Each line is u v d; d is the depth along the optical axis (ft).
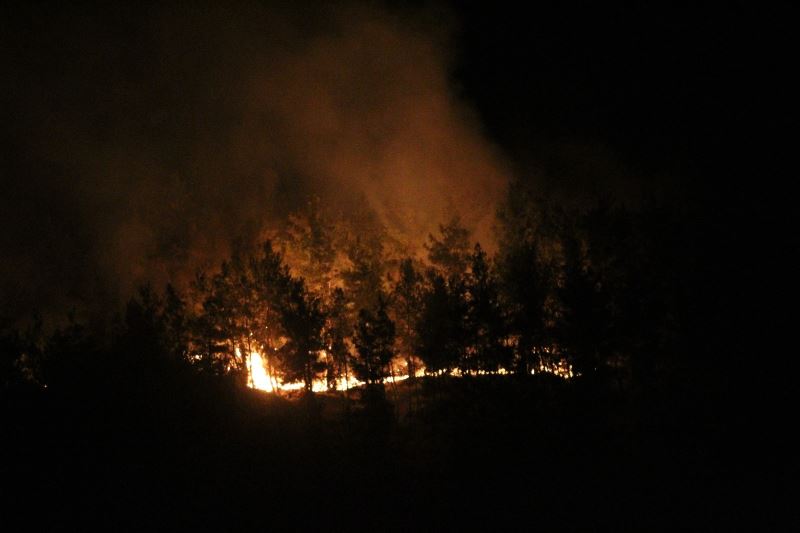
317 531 69.21
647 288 89.76
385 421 87.76
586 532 65.82
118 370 89.71
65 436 80.79
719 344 85.56
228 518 72.08
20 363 91.81
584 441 84.69
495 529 68.23
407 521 71.05
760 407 83.35
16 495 71.10
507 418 86.94
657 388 88.89
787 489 69.26
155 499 74.69
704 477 75.46
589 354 86.74
